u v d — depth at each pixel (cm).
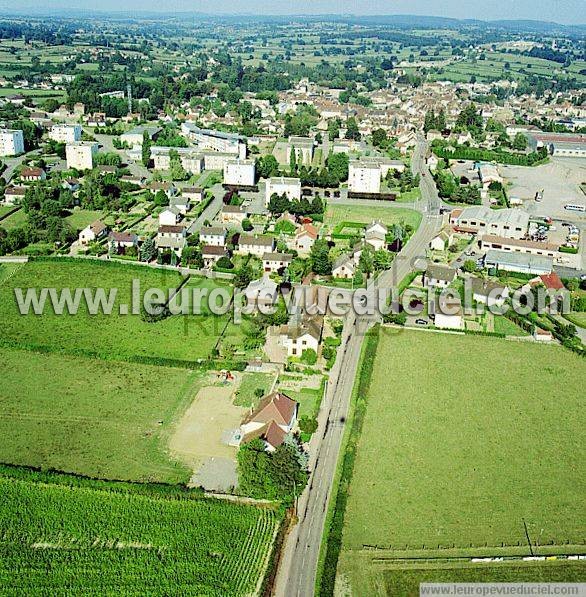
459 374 18925
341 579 12225
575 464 15338
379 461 15250
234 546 12925
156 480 14488
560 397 17950
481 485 14612
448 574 12362
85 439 15712
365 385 17975
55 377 18200
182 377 18362
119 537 13075
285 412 16025
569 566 12625
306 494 14250
